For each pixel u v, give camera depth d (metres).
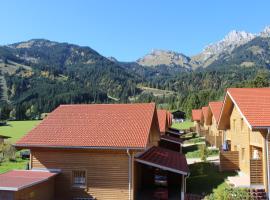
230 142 38.16
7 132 92.00
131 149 23.75
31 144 25.23
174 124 110.38
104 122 26.88
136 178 26.38
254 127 24.44
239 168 32.75
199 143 58.75
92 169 24.94
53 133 26.25
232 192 24.78
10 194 20.62
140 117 26.86
